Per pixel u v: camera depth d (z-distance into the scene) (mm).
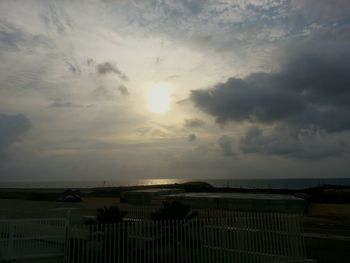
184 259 13453
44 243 14672
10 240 14203
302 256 13469
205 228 13906
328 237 20359
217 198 32062
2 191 66812
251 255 13508
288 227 13617
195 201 33625
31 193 56125
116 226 13336
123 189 61438
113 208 16031
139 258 13461
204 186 60750
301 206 29000
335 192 43750
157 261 13320
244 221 13852
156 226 13625
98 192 58875
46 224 15430
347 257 15602
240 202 30562
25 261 13891
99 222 15312
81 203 39156
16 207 32375
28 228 15570
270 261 13242
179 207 15336
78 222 18031
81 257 13414
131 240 13477
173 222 13617
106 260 13086
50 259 14141
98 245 13258
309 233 21719
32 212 26047
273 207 29281
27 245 14445
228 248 13703
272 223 13758
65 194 30859
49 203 37250
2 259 13758
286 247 13523
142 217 22234
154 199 37312
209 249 13719
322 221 26859
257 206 29844
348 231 22453
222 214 20859
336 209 34094
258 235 13727
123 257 13125
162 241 13461
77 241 13625
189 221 13750
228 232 13828
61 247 14609
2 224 15008
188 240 13586
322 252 16594
